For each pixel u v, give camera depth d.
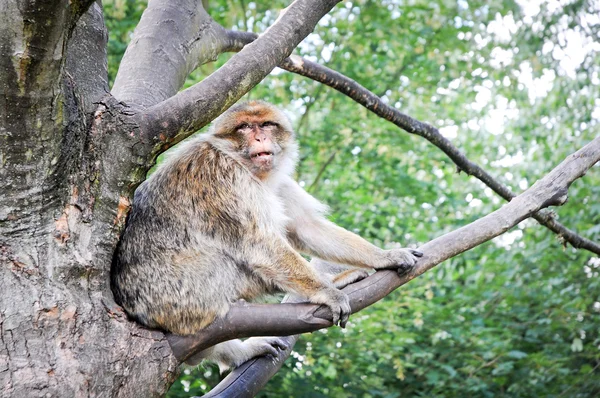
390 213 13.38
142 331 3.95
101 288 3.77
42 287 3.55
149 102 4.68
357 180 13.25
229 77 3.99
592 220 11.52
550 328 11.70
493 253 12.23
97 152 3.74
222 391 5.14
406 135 12.87
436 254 4.65
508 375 11.68
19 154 3.43
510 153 14.07
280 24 4.25
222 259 4.72
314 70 6.07
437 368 11.57
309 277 4.60
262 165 5.50
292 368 10.09
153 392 3.87
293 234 5.58
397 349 10.46
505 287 11.85
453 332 11.43
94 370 3.57
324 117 12.95
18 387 3.37
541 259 11.73
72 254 3.65
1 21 3.04
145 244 4.62
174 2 5.59
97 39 4.30
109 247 3.80
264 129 5.68
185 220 4.81
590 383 11.23
